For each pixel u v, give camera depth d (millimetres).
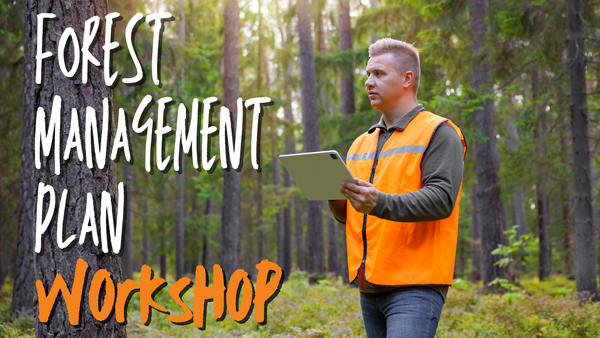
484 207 10383
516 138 16312
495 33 10273
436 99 9602
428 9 10898
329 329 4801
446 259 1981
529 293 9570
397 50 2131
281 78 26203
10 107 10320
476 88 10766
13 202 11781
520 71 10320
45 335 3014
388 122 2178
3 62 9656
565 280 13078
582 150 8180
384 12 14625
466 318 5828
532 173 10117
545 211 15586
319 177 1875
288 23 16531
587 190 8102
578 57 8328
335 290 8867
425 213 1809
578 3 8430
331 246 17766
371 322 2154
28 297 7258
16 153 11156
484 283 10188
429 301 1945
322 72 16234
